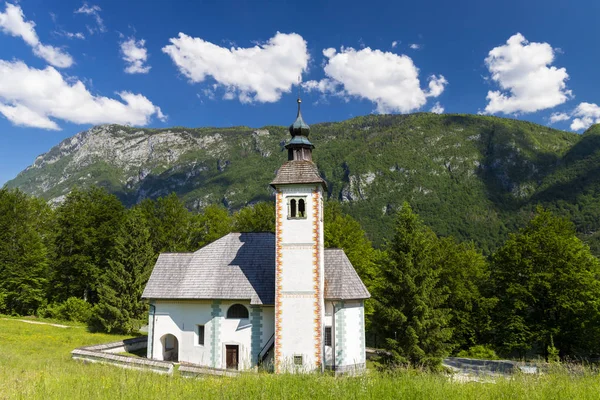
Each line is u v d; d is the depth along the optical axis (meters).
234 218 77.38
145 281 53.72
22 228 66.25
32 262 64.06
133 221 55.94
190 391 16.17
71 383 18.84
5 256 63.38
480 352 51.28
